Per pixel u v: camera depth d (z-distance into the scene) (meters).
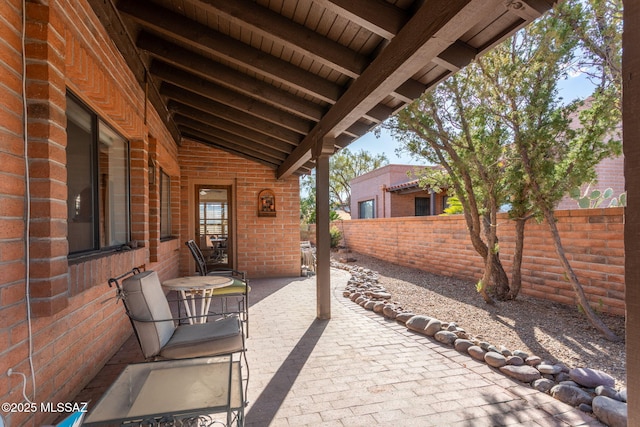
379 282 6.95
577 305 4.35
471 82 4.61
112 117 3.29
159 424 1.54
